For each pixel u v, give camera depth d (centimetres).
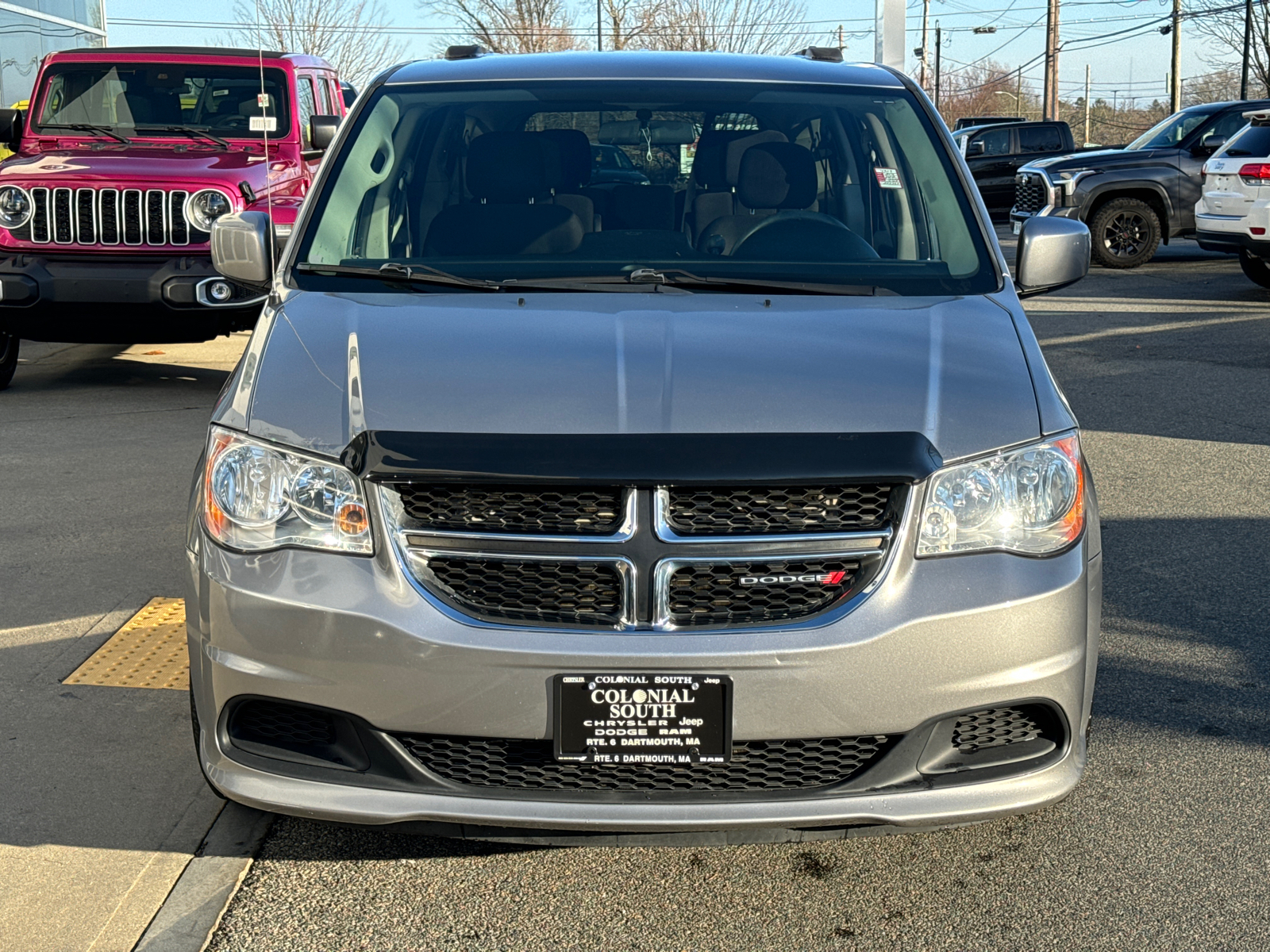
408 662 256
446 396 277
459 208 375
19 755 353
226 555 270
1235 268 1611
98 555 521
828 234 368
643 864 308
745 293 338
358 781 266
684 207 380
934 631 259
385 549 261
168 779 342
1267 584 497
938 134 395
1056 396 294
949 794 267
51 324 789
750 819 259
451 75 414
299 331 308
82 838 313
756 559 259
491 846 314
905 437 267
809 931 282
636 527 258
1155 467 671
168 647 430
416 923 284
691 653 254
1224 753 362
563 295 333
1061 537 275
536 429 266
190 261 773
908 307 329
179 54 916
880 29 1195
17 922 280
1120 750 365
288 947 275
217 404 301
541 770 265
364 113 400
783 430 267
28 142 896
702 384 280
